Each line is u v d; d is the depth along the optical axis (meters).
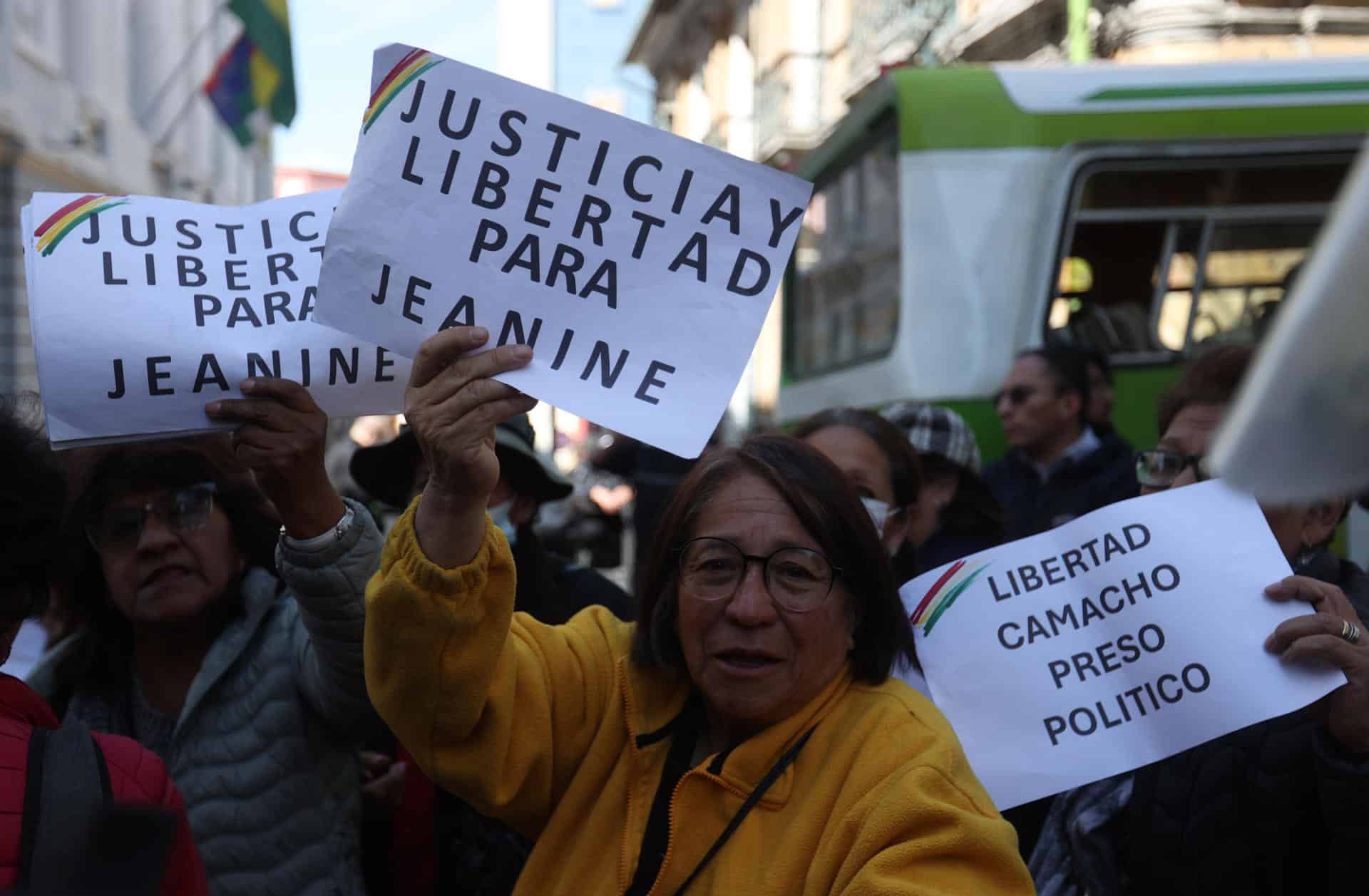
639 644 1.83
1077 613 2.10
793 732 1.69
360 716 2.06
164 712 2.28
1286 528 2.15
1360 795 1.76
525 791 1.79
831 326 7.80
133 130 23.88
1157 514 2.12
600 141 1.69
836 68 23.45
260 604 2.22
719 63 31.03
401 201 1.67
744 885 1.58
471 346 1.61
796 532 1.71
